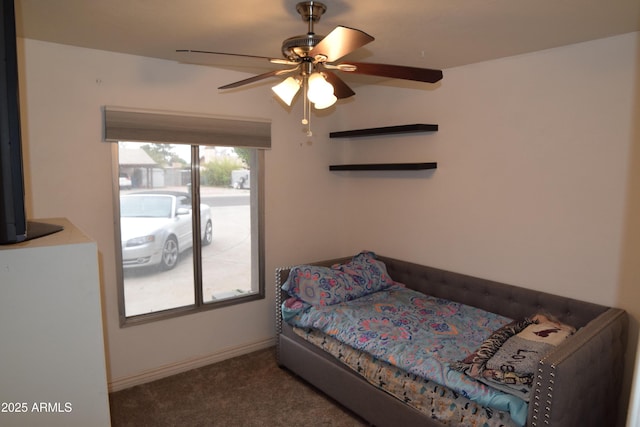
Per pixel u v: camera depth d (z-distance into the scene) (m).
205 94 3.16
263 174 3.54
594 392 1.96
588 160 2.42
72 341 1.02
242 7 1.92
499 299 2.86
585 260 2.47
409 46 2.52
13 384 0.97
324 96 1.78
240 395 2.88
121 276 2.92
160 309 3.14
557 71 2.52
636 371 0.70
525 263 2.75
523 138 2.70
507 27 2.16
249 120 3.36
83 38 2.45
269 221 3.62
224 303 3.40
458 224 3.14
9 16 1.04
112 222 2.85
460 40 2.40
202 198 3.28
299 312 3.01
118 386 2.94
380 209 3.77
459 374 2.04
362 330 2.59
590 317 2.41
